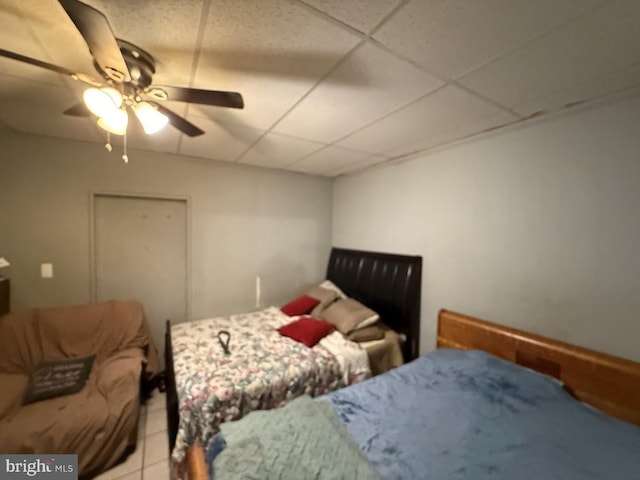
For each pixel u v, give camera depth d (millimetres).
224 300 3252
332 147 2543
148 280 2910
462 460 1151
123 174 2695
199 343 2373
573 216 1749
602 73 1333
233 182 3236
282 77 1408
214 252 3166
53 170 2436
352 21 1027
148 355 2543
